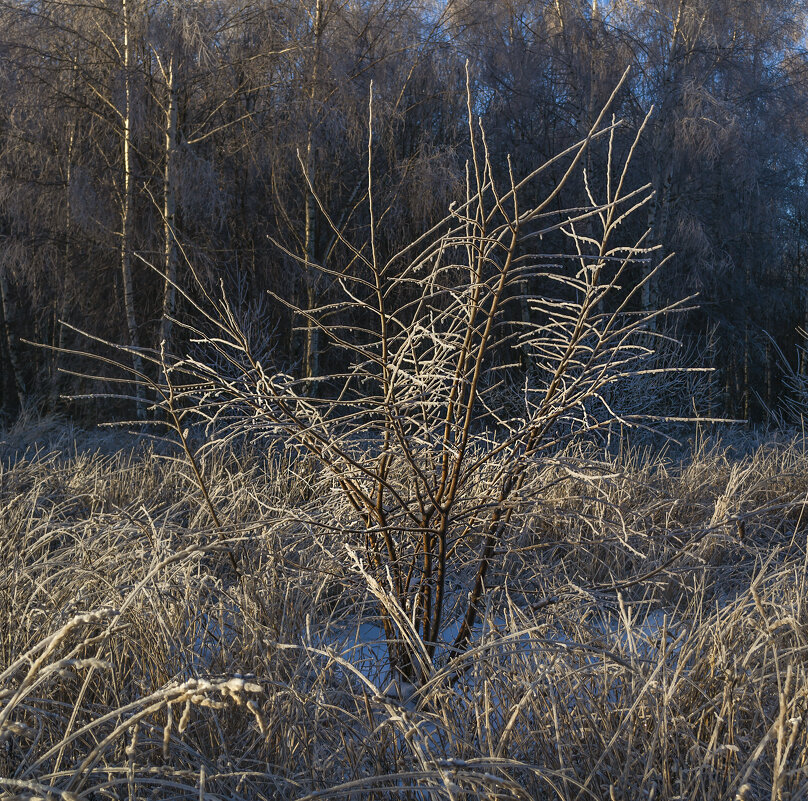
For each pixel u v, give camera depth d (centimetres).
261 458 626
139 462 711
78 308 1448
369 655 293
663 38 1738
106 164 1351
